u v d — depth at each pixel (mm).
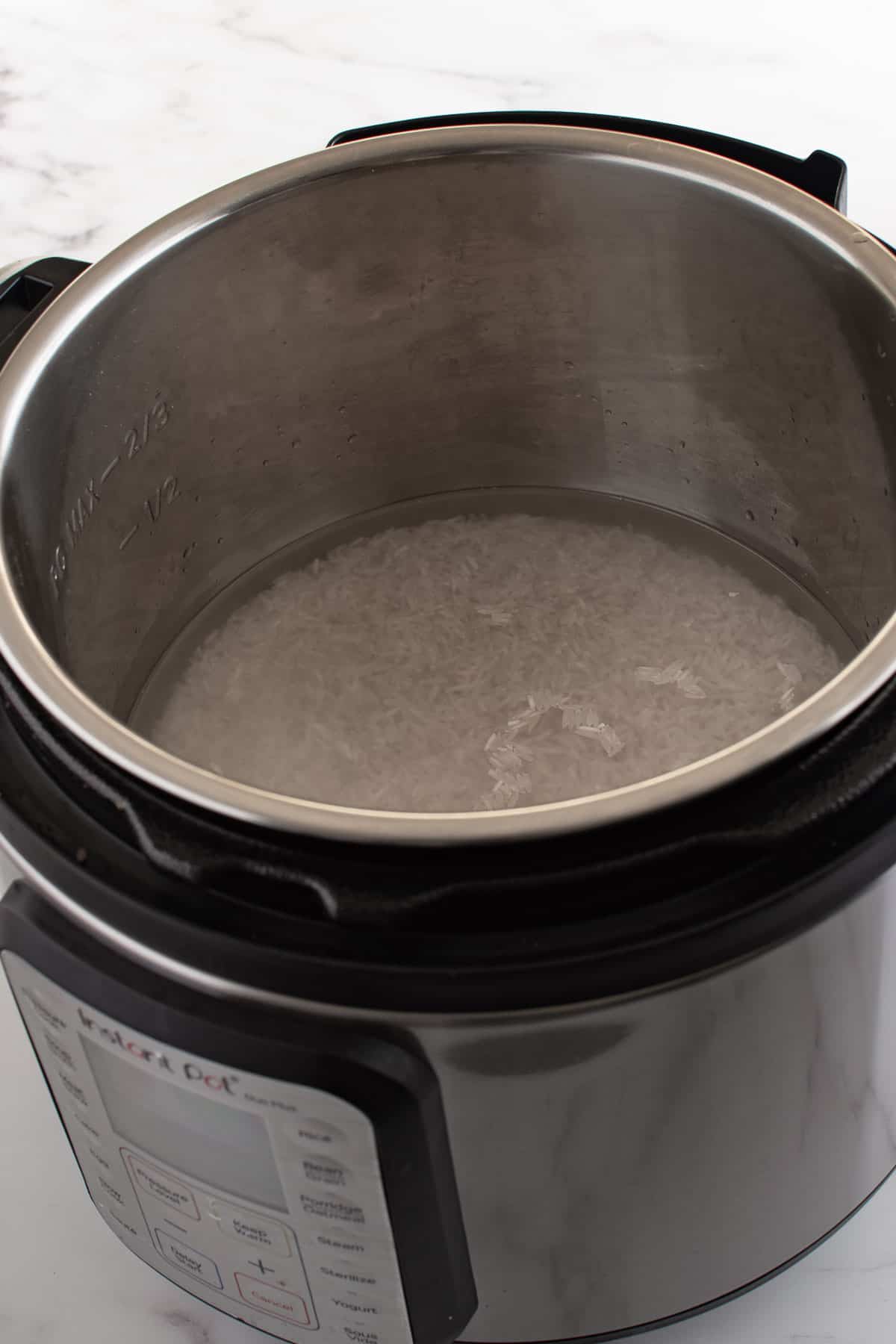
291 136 1381
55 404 824
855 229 841
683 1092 727
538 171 899
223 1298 801
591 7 1484
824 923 691
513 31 1465
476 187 910
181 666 991
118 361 866
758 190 858
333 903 668
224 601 1017
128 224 1325
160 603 974
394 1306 755
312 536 1042
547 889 670
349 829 657
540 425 1023
